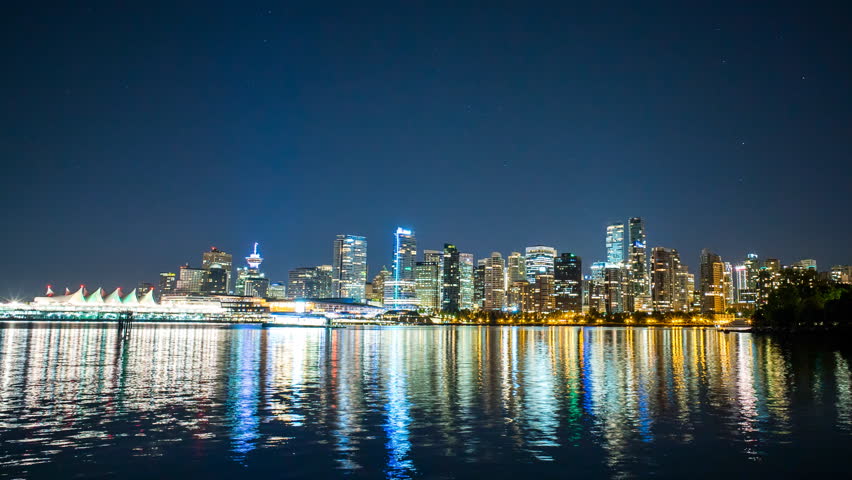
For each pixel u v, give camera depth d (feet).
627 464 102.32
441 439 120.26
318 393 183.93
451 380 221.87
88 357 335.06
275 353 387.96
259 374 241.76
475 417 143.54
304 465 101.76
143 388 194.70
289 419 140.26
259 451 110.63
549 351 433.89
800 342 540.11
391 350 443.32
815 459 104.68
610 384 208.85
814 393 182.19
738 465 101.35
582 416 144.66
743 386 200.95
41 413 147.33
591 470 98.99
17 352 379.35
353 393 184.24
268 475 96.27
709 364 294.87
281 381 216.13
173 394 180.55
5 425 132.67
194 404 161.48
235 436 122.52
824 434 123.44
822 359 320.09
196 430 128.06
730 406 158.51
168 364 289.12
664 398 173.58
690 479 94.17
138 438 120.57
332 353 395.14
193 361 309.42
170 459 105.09
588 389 194.90
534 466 101.35
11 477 94.89
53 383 208.23
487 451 110.93
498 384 209.26
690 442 117.08
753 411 150.61
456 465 101.91
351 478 94.89
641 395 180.14
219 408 155.02
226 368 268.62
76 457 106.32
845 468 99.45
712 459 104.99
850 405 159.22
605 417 143.33
